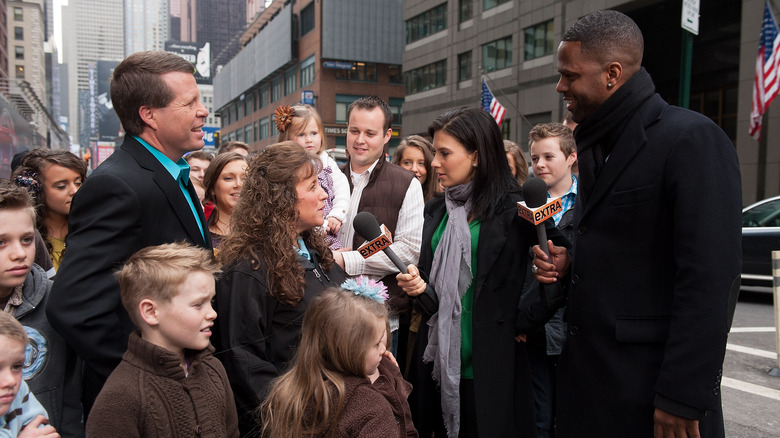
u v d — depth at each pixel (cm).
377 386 176
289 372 174
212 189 350
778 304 455
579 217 189
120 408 148
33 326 181
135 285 154
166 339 158
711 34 1784
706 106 1828
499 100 2639
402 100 4738
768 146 1455
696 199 152
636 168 167
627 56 169
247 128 6888
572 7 2136
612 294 172
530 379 237
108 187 172
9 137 1120
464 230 225
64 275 165
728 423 354
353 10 4509
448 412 220
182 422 155
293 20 5034
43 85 8894
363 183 313
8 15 7650
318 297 172
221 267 190
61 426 183
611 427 171
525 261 228
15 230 168
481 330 219
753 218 765
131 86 189
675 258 158
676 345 151
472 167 231
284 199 191
